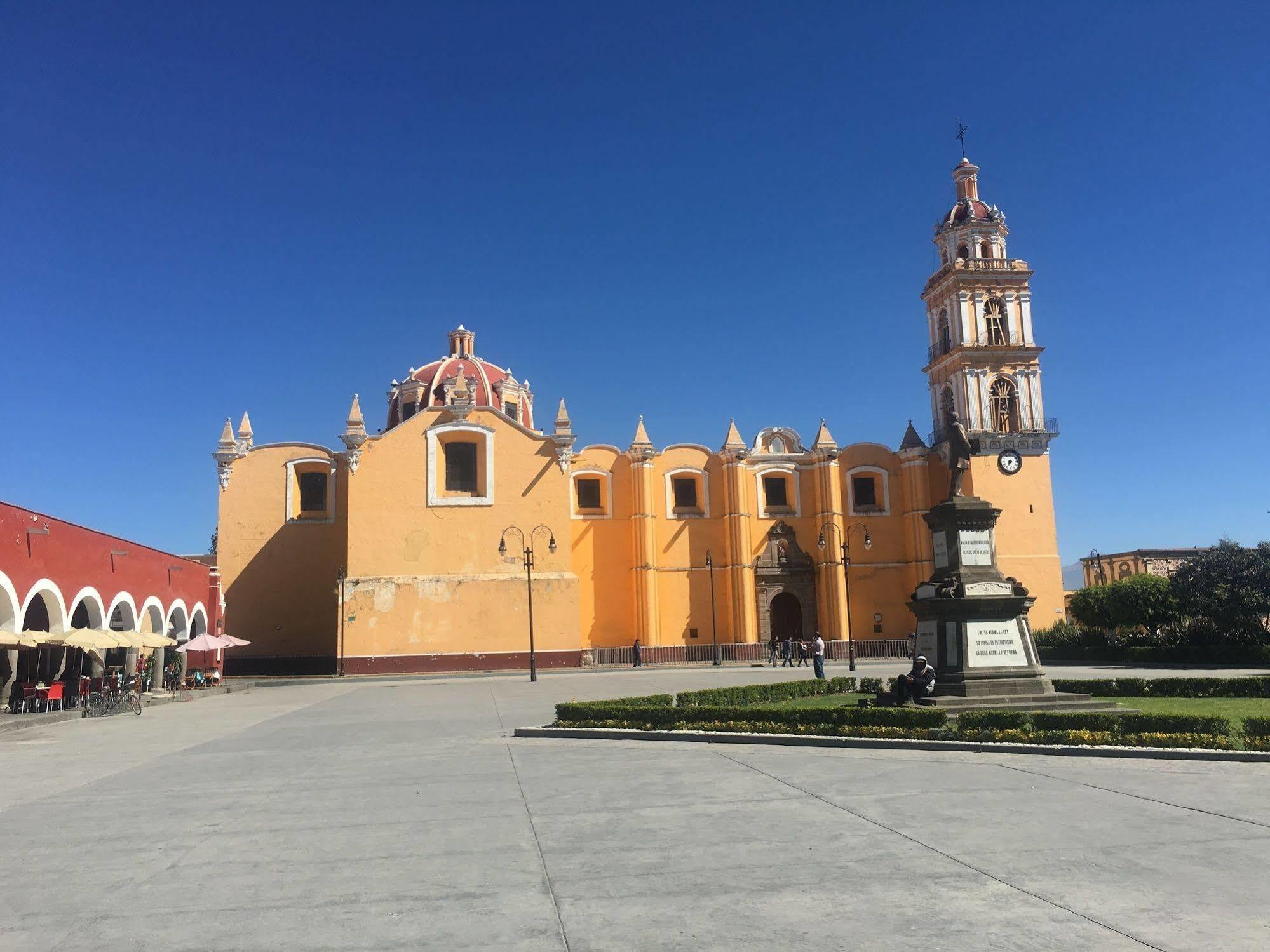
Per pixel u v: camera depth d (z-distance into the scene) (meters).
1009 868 8.10
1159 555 84.50
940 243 65.19
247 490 55.28
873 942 6.39
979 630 20.28
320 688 40.03
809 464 60.12
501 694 31.97
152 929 7.04
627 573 57.44
